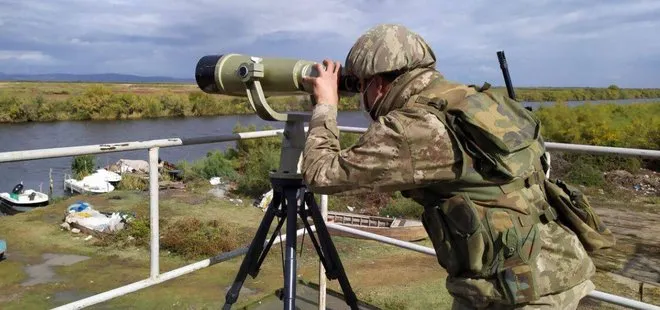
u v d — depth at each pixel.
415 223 11.13
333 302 3.06
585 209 1.62
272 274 8.38
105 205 13.56
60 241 10.70
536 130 1.56
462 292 1.55
